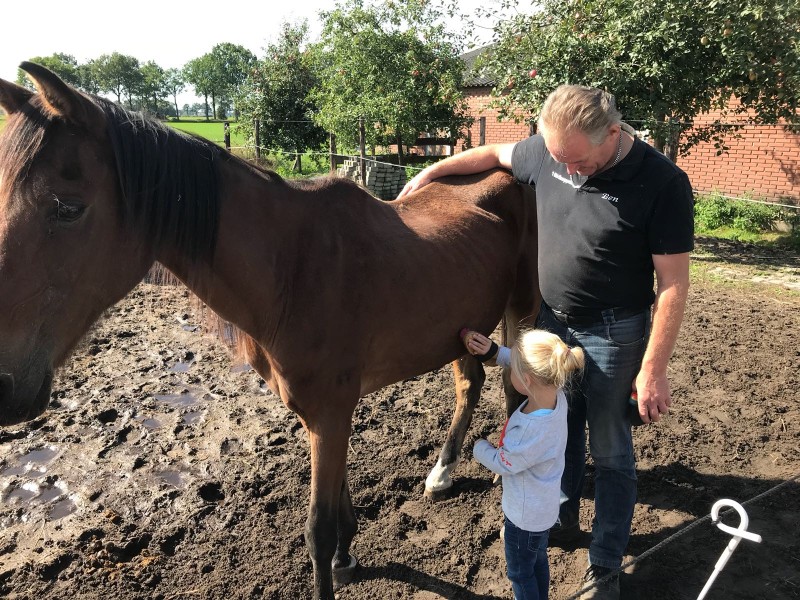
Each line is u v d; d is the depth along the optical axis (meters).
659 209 1.87
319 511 2.05
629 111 7.05
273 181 1.95
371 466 3.16
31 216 1.39
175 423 3.50
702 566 2.49
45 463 3.08
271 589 2.32
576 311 2.12
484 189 2.77
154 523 2.66
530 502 1.95
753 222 8.47
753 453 3.30
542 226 2.23
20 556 2.43
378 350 2.14
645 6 6.45
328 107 12.43
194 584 2.33
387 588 2.37
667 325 1.90
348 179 2.22
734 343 4.76
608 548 2.27
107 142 1.55
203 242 1.75
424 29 11.88
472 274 2.40
